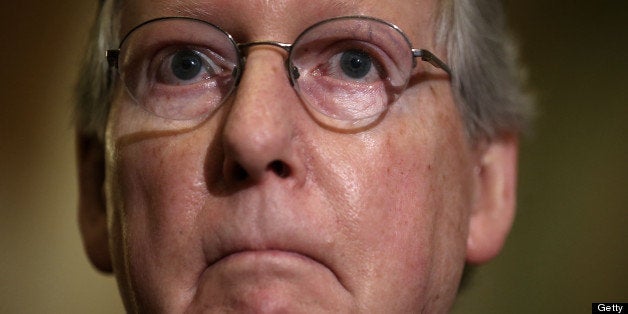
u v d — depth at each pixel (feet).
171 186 2.64
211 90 2.76
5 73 6.23
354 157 2.61
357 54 2.76
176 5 2.80
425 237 2.77
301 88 2.68
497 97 3.44
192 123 2.70
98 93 3.44
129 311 3.05
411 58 2.79
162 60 2.84
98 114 3.47
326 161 2.57
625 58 5.54
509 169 3.52
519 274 5.73
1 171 6.14
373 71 2.77
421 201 2.76
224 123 2.63
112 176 2.97
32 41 6.31
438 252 2.92
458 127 3.10
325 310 2.50
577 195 5.62
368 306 2.58
